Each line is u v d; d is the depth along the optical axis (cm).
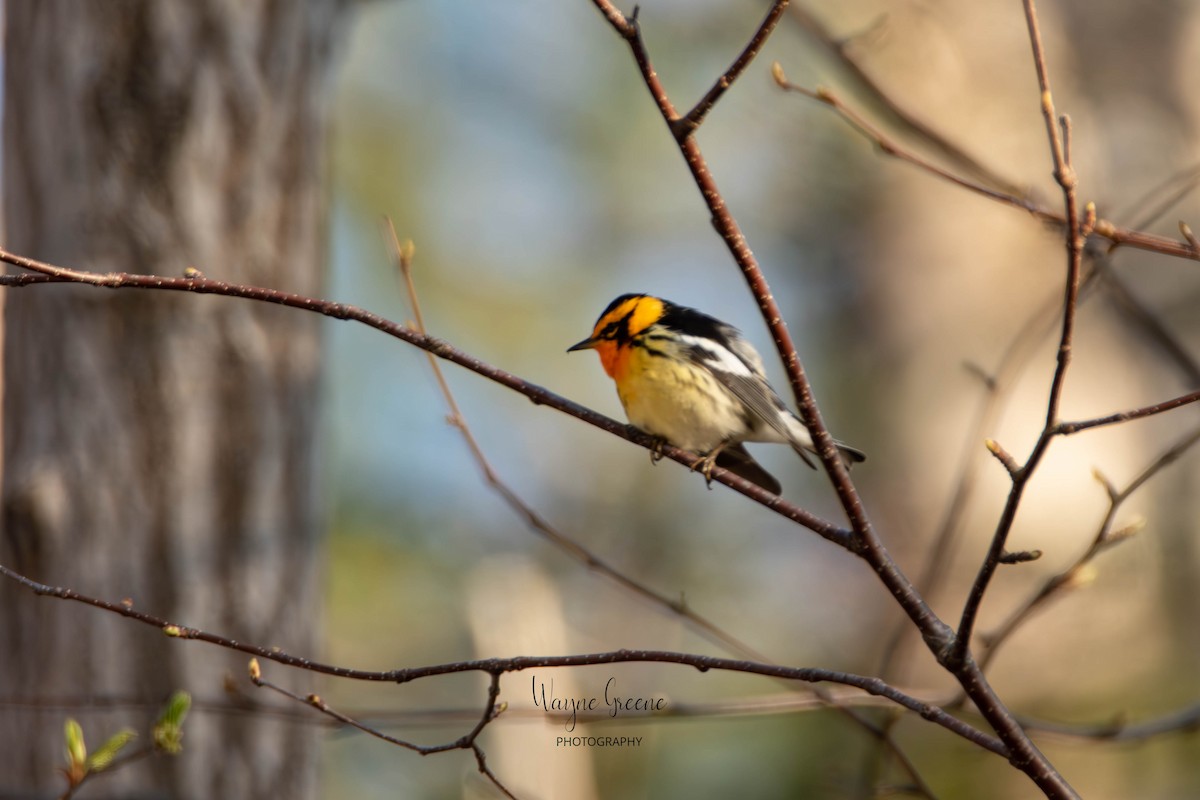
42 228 909
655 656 583
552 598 1320
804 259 1909
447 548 1664
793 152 1823
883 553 593
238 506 923
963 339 1486
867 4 1478
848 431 1616
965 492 825
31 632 888
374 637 1557
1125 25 1495
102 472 894
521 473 1881
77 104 903
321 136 1005
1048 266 1473
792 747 1252
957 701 808
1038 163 1430
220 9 926
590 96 2061
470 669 591
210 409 917
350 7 1048
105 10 905
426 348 642
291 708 931
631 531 1820
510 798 592
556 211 2077
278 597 937
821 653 1562
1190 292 1415
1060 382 526
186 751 887
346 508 1623
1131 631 1304
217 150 926
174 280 589
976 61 1454
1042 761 551
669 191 2080
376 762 1452
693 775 1278
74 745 557
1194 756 1145
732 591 1714
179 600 898
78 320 896
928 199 1537
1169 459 671
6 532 897
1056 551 1355
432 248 1889
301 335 965
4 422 923
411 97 2002
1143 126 1461
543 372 1938
